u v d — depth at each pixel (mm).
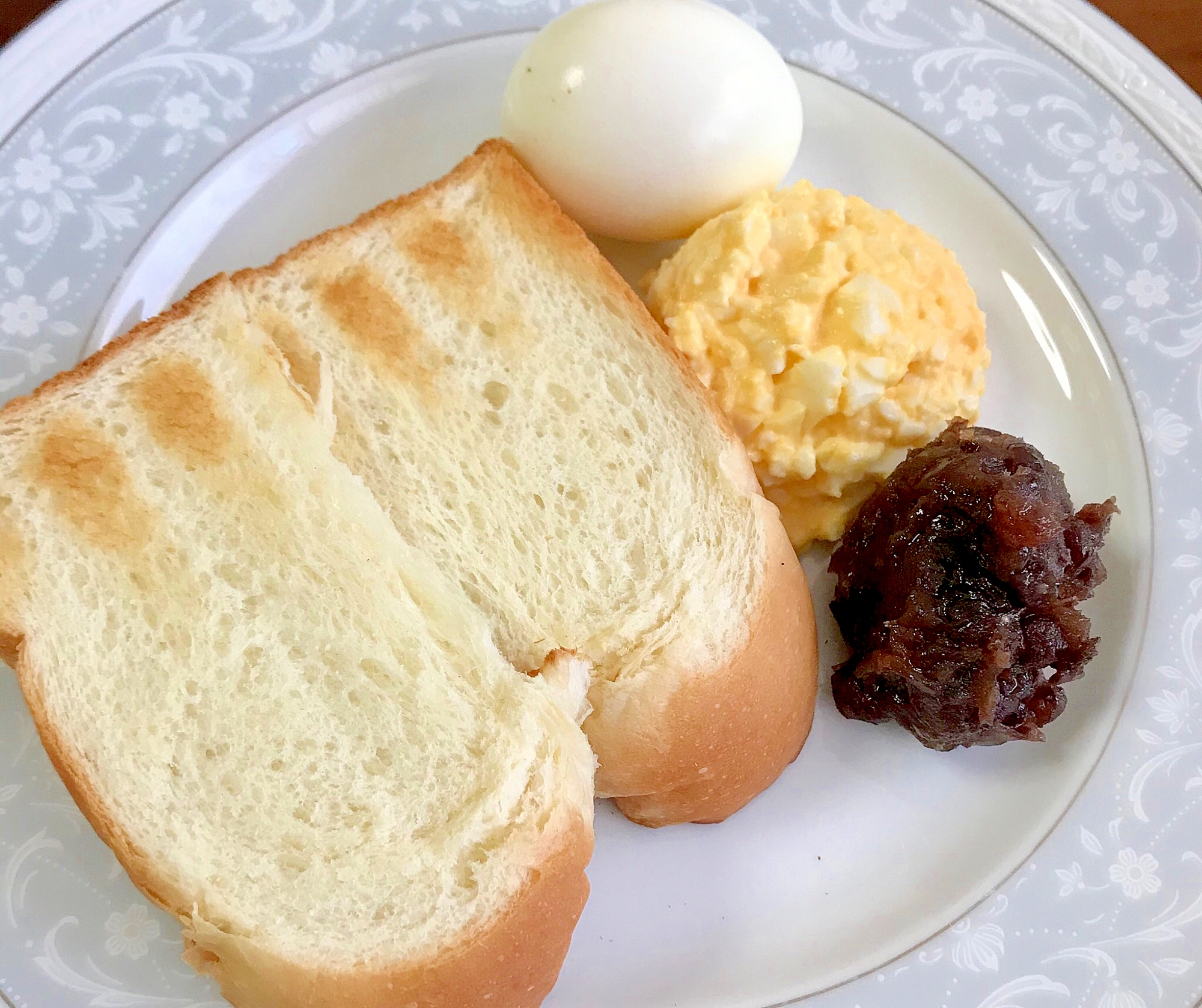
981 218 226
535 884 162
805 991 188
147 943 181
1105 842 197
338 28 217
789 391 191
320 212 216
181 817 166
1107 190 225
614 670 179
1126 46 227
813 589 211
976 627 182
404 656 174
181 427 179
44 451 175
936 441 196
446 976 158
